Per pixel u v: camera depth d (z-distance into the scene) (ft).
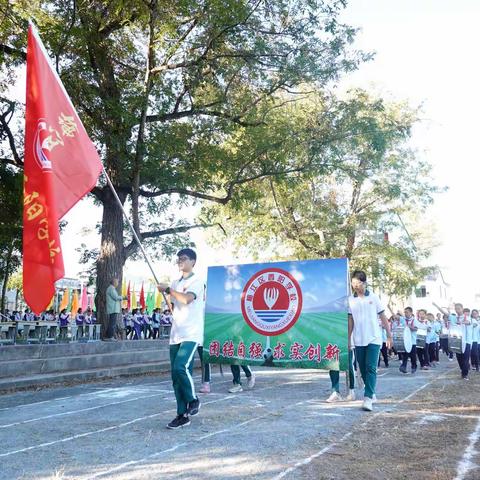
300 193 98.73
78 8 49.37
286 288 33.63
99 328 55.98
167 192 59.16
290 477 14.97
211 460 16.69
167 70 53.93
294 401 28.91
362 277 27.07
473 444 18.86
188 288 22.07
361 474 15.28
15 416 24.89
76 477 14.99
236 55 54.44
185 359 21.50
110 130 51.06
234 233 106.42
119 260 57.26
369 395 26.00
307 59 54.60
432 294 191.42
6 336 51.11
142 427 21.66
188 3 47.09
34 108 20.31
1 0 42.75
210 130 59.41
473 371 51.60
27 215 19.62
